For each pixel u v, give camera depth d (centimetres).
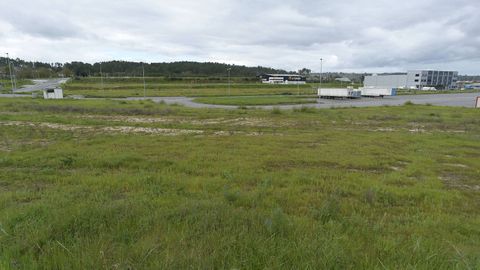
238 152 1059
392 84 13138
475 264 290
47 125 1789
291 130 1764
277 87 9981
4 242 325
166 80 11806
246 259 285
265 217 414
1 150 1045
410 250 332
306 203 552
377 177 781
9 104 3253
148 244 318
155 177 697
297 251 301
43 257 289
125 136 1413
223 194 571
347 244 337
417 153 1137
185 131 1670
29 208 449
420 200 618
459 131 1869
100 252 292
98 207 436
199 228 370
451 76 13788
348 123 2180
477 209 583
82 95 6028
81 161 856
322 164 927
